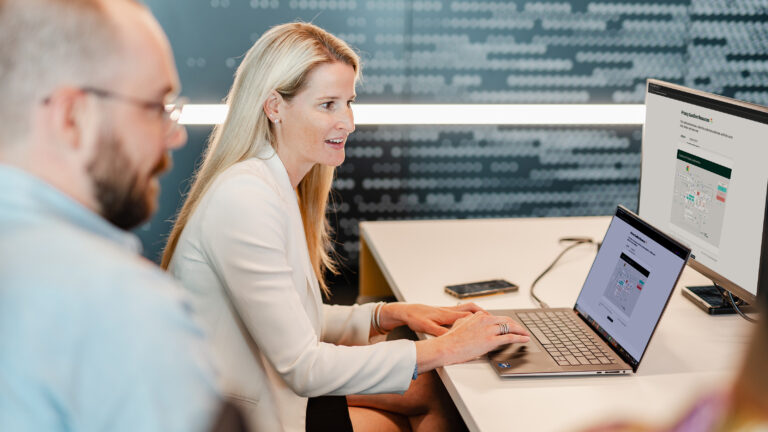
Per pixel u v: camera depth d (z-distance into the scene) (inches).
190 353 21.7
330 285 138.6
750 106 54.3
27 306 20.5
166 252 57.7
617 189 149.5
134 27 24.4
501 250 79.0
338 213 143.9
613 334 53.7
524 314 60.4
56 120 23.1
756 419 13.9
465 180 145.3
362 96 137.9
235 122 57.1
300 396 53.2
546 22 137.6
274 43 55.9
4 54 22.6
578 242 81.8
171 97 27.7
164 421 20.6
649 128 70.1
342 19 133.2
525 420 44.5
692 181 63.2
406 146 141.9
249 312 51.5
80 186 24.1
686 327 58.8
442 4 134.3
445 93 139.6
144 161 25.4
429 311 61.3
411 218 146.4
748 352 14.1
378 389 52.1
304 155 58.0
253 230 51.4
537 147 145.0
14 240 21.6
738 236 57.2
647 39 140.9
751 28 142.5
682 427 19.8
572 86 141.9
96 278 21.1
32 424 20.3
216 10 130.0
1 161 23.2
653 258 52.1
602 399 47.0
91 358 20.5
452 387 49.6
